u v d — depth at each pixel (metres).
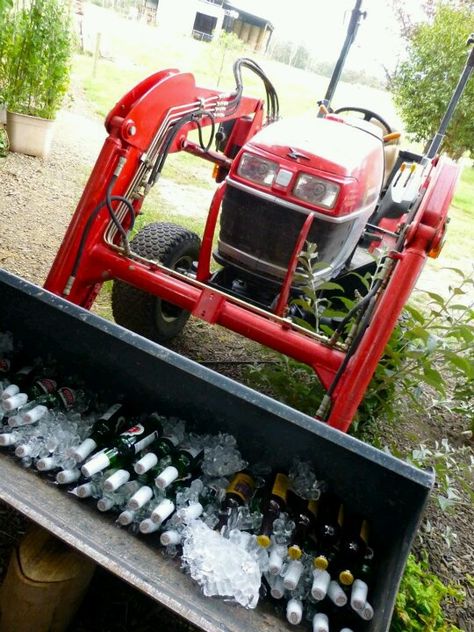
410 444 3.13
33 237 4.05
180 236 2.95
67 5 6.33
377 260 2.50
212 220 2.45
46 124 5.45
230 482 1.79
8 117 5.34
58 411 1.90
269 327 2.25
